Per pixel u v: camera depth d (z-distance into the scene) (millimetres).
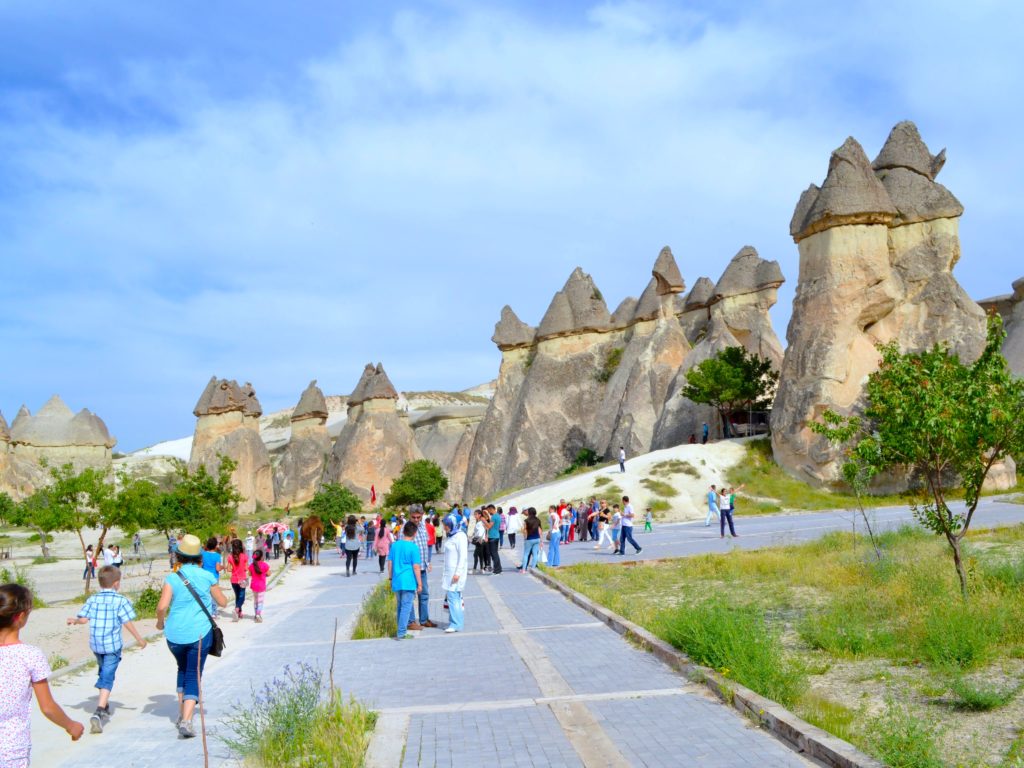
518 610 14789
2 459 83000
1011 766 5637
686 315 69250
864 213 41500
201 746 7301
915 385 11844
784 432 41500
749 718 7078
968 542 18391
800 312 42875
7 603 4848
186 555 8188
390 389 81812
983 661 8625
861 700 7688
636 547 24047
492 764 6230
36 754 7215
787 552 20000
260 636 13695
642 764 6066
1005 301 60531
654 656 9891
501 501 45781
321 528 32000
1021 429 11312
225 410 84938
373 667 10336
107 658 8352
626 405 60250
